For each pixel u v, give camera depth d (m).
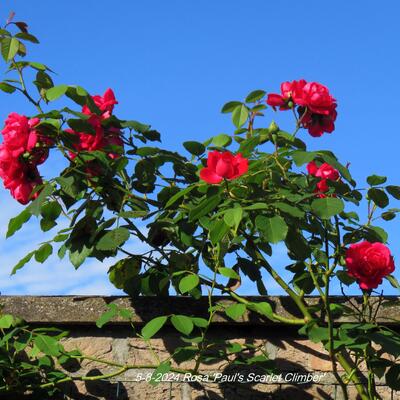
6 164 2.19
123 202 2.25
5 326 2.20
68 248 2.25
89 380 2.30
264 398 2.29
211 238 2.10
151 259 2.32
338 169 2.13
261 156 2.32
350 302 2.24
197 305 2.31
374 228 2.22
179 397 2.29
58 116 2.20
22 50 2.34
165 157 2.30
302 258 2.16
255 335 2.32
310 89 2.28
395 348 2.13
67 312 2.31
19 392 2.27
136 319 2.30
